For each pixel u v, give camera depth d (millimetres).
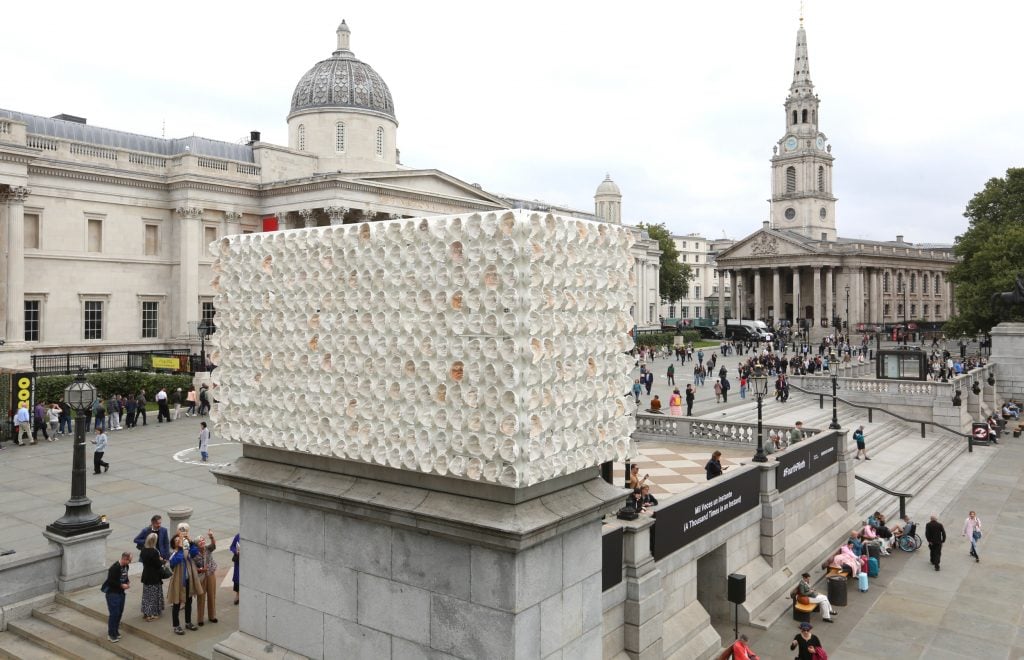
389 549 10117
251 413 11562
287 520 11227
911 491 32781
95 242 58812
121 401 40000
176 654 14156
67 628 15500
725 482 18781
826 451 25844
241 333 11875
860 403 48469
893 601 20859
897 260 141750
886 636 18609
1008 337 57438
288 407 11094
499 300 8875
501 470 8812
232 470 11664
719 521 18500
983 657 17594
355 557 10477
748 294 147750
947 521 28969
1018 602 20812
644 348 81562
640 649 14531
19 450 32781
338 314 10664
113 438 35875
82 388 17266
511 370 8828
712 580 19188
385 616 10180
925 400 46094
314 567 10914
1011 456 41000
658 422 33750
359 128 72625
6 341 50094
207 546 15391
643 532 14984
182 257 61938
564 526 9492
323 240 10797
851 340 115625
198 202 62281
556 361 9367
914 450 39094
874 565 22594
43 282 55219
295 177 69500
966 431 46500
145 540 15961
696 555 17391
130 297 60625
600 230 10258
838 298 133875
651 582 14922
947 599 21016
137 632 14977
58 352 55656
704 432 32562
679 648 16156
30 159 51125
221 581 17734
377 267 10164
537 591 9352
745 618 18828
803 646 15805
